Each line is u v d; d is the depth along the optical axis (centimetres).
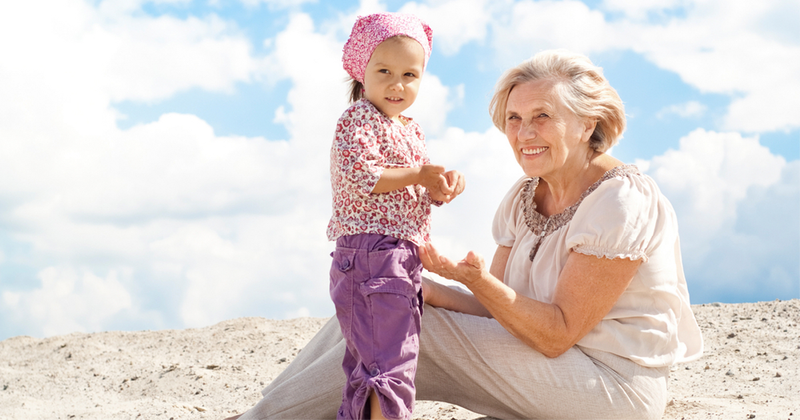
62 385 616
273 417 328
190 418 447
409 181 298
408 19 323
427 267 290
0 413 502
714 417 353
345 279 301
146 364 670
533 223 352
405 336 291
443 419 396
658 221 317
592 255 302
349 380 294
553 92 315
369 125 309
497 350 315
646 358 316
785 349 567
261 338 764
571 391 308
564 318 304
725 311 736
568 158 330
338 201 313
